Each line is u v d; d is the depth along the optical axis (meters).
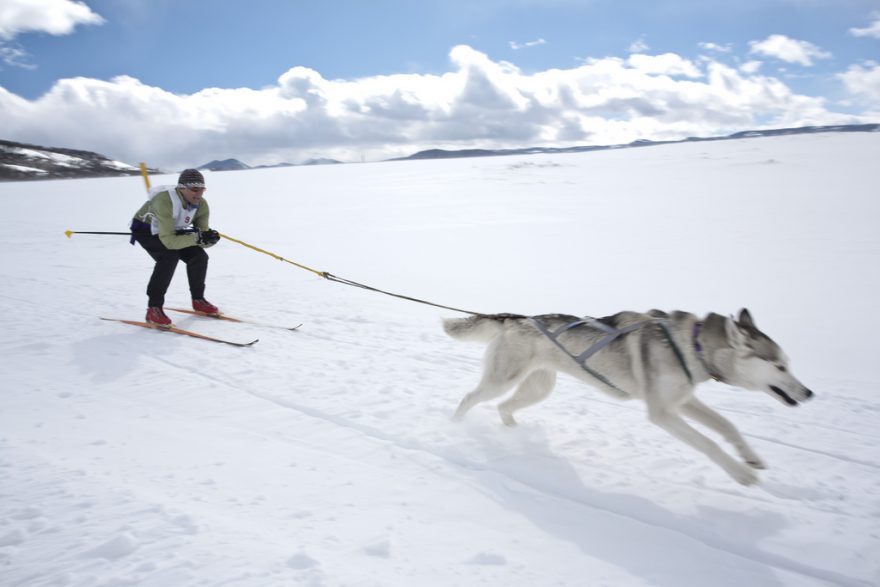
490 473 3.10
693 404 3.26
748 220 16.12
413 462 3.21
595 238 13.92
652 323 3.31
